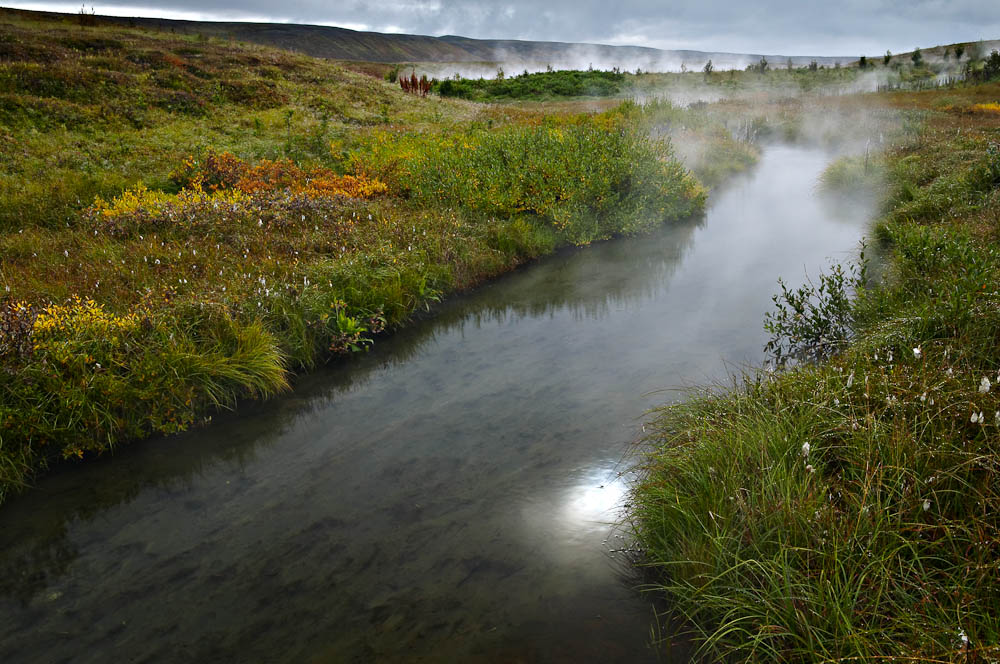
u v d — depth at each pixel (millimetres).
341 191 12125
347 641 2869
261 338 6023
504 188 12250
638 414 4887
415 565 3385
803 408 3699
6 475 4320
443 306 8359
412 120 26344
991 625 2217
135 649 2912
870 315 5711
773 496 2928
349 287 7449
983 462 2867
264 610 3115
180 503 4164
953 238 6500
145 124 20516
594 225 11891
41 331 5184
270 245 8852
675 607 2932
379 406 5508
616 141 13383
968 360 3963
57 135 17828
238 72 29062
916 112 22750
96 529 3908
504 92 46719
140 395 4980
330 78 32719
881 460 3008
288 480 4379
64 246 8680
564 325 7348
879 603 2469
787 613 2498
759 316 7012
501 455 4496
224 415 5445
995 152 10867
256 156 18000
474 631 2873
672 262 9836
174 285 6844
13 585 3416
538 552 3422
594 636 2797
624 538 3482
